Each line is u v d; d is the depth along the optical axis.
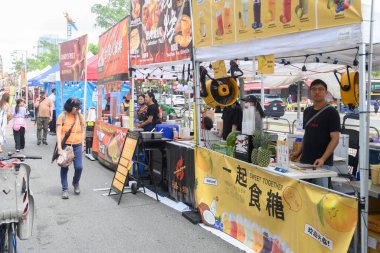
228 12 5.27
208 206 5.78
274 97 32.03
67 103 7.23
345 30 3.61
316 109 4.79
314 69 9.85
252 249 4.80
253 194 4.78
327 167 4.74
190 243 5.11
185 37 6.38
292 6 4.18
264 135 4.93
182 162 6.71
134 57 8.64
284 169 4.48
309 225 3.84
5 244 3.65
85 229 5.64
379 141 7.20
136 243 5.13
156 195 7.11
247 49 4.95
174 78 11.79
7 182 3.57
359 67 3.51
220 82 6.41
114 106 10.77
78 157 7.42
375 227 4.13
